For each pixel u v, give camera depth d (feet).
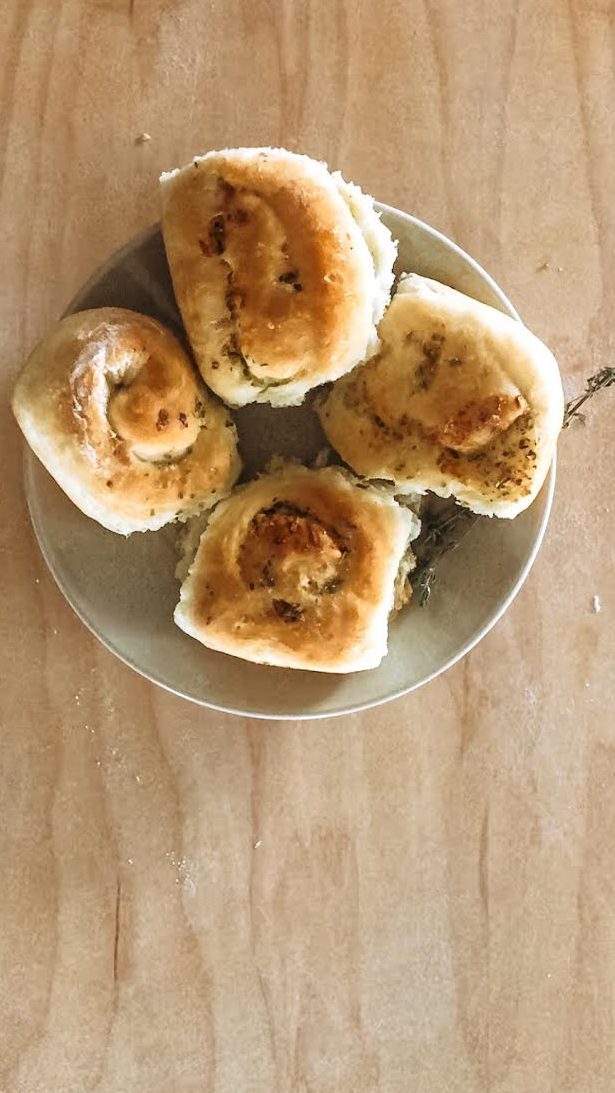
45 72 1.49
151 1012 1.56
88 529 1.42
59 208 1.49
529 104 1.53
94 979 1.55
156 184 1.50
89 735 1.54
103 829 1.55
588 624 1.57
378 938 1.58
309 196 1.32
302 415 1.47
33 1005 1.55
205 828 1.56
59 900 1.55
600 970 1.60
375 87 1.52
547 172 1.54
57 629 1.53
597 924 1.59
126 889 1.55
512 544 1.43
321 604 1.40
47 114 1.49
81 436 1.34
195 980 1.57
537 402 1.37
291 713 1.44
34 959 1.55
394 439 1.41
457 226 1.53
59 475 1.37
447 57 1.53
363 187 1.52
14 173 1.49
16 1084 1.54
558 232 1.54
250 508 1.42
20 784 1.53
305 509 1.42
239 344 1.35
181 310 1.37
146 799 1.55
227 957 1.57
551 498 1.43
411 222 1.38
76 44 1.49
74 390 1.33
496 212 1.53
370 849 1.57
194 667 1.45
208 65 1.50
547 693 1.58
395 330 1.39
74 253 1.50
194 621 1.41
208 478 1.42
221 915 1.57
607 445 1.56
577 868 1.59
